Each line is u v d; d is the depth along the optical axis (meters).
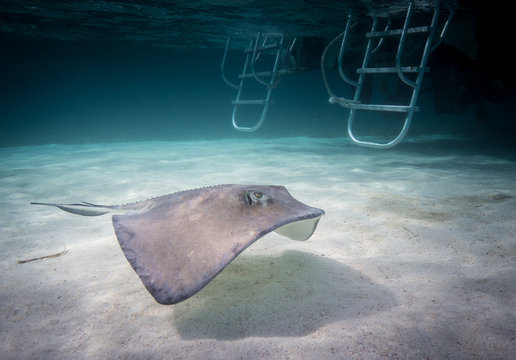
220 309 2.24
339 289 2.45
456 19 9.50
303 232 2.64
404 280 2.55
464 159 9.08
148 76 65.25
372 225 3.94
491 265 2.72
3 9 12.45
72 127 36.91
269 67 44.50
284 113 58.28
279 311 2.19
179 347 1.88
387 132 18.58
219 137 19.31
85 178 7.28
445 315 2.02
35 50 26.72
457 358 1.64
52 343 1.99
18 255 3.38
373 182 6.32
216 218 2.13
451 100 11.47
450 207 4.43
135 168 8.50
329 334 1.91
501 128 17.94
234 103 9.93
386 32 6.49
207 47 23.80
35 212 4.89
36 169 8.60
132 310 2.31
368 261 2.95
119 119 55.59
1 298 2.52
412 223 3.88
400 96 13.32
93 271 2.96
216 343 1.89
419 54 10.52
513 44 9.31
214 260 1.78
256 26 12.70
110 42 21.94
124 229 2.22
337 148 12.47
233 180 6.79
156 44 22.78
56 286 2.69
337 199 5.16
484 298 2.19
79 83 79.00
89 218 4.60
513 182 5.88
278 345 1.84
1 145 17.39
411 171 7.36
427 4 8.48
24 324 2.19
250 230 1.95
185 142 16.52
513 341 1.73
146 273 1.78
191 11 11.63
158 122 44.97
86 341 2.00
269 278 2.68
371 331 1.90
